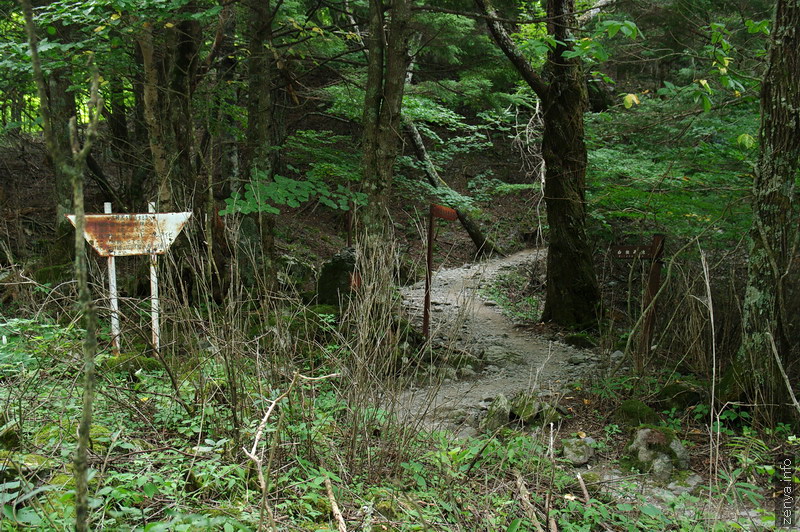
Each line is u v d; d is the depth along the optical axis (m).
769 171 5.14
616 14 8.52
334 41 10.36
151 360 4.53
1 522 1.99
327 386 4.33
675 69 12.26
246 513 2.52
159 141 7.40
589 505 3.24
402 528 2.75
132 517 2.37
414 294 11.48
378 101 7.50
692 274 7.20
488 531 2.79
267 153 8.09
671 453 4.47
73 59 6.73
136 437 3.33
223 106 9.93
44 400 3.35
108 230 4.76
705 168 7.29
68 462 2.73
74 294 4.84
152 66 7.18
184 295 4.11
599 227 11.05
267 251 7.77
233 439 3.25
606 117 8.95
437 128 21.36
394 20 7.32
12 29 7.38
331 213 17.72
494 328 9.46
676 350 6.53
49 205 11.56
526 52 10.09
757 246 5.20
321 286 8.29
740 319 6.20
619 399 5.73
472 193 19.22
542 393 6.10
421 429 3.94
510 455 3.56
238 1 7.64
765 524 3.36
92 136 1.33
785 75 5.03
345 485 3.12
